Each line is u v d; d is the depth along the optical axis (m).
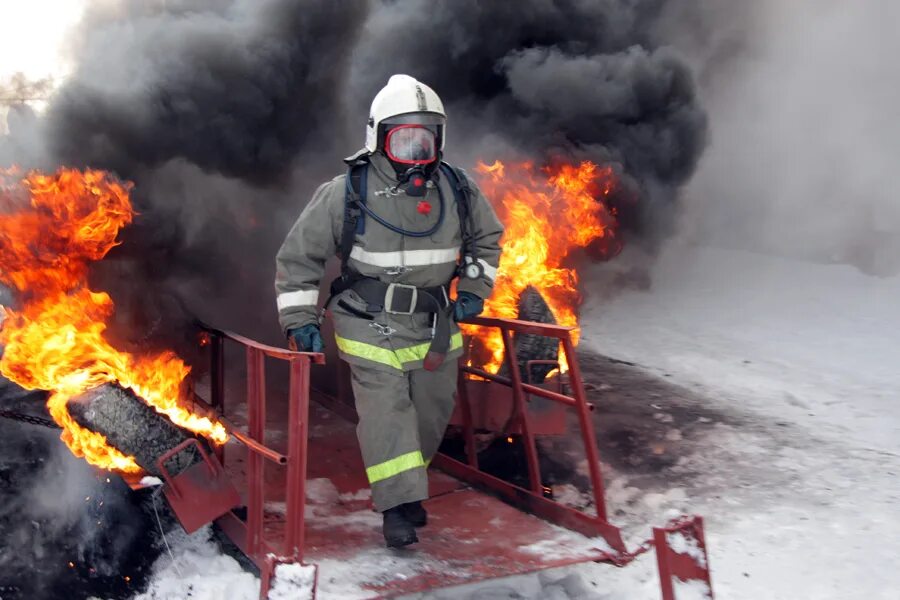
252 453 3.35
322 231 3.37
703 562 3.01
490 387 4.27
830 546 3.77
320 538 3.55
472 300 3.58
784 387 6.01
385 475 3.34
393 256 3.38
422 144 3.29
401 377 3.44
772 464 4.71
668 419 5.43
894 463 4.71
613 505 4.23
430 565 3.29
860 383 6.05
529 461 3.85
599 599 3.26
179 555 3.57
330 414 5.16
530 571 3.22
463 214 3.47
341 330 3.47
